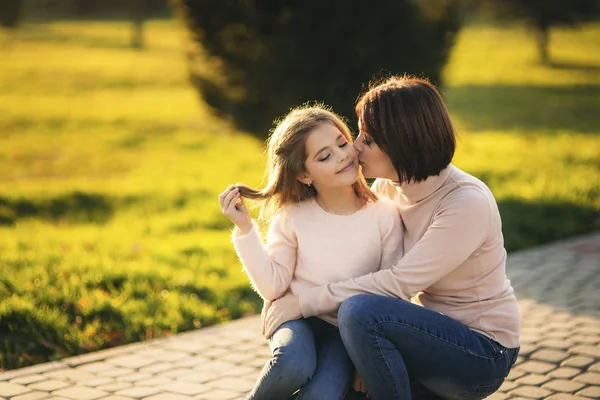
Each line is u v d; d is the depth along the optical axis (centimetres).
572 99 2286
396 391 287
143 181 1202
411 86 297
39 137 1669
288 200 321
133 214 966
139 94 2403
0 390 408
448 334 291
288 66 992
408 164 293
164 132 1773
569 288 599
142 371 439
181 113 2062
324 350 302
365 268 315
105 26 5209
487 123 1848
